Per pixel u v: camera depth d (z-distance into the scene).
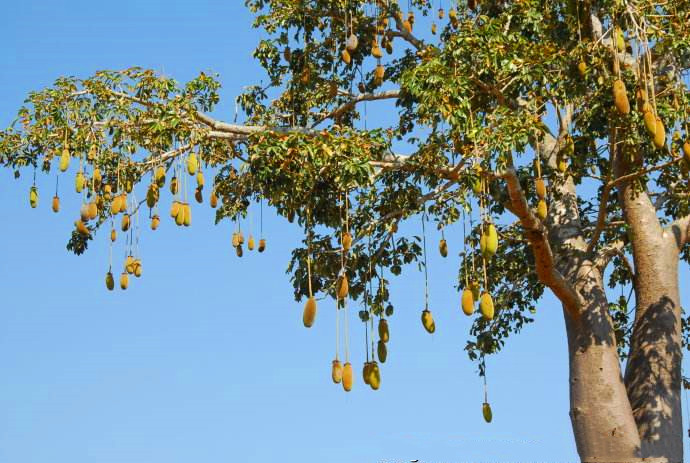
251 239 12.45
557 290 13.28
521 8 12.18
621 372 13.48
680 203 13.80
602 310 13.60
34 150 11.10
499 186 11.79
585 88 11.30
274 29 13.99
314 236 12.81
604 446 13.15
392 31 14.71
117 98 11.09
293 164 10.91
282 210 11.76
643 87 11.01
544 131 11.00
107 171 11.51
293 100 14.34
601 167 13.73
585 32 11.91
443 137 10.98
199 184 11.03
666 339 13.71
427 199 11.62
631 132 11.34
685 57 11.79
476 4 13.45
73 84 11.02
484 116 11.07
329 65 14.37
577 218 14.38
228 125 11.52
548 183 14.41
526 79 11.02
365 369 9.63
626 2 10.47
